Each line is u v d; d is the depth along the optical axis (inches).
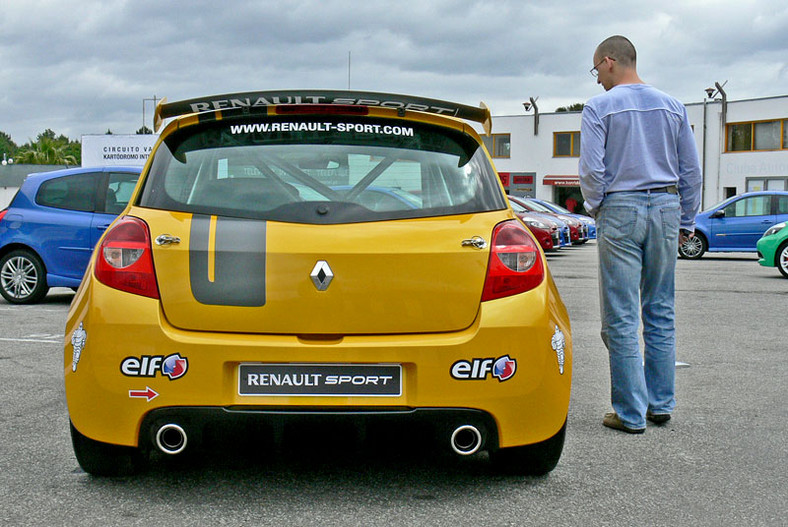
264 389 122.5
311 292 123.3
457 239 127.0
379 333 124.3
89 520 122.8
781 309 390.3
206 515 125.0
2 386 216.4
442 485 139.8
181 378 121.9
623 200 173.2
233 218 127.0
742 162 1793.8
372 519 123.9
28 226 389.4
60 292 463.8
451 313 125.4
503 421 126.0
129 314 123.1
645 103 175.6
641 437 172.6
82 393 126.1
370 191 130.0
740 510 130.3
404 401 123.5
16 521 122.3
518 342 125.6
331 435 124.9
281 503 130.3
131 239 126.3
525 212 836.0
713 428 179.9
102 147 1186.6
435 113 144.3
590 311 378.9
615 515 127.3
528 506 130.4
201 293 123.6
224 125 138.5
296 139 135.8
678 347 284.5
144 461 147.3
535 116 2038.6
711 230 795.4
